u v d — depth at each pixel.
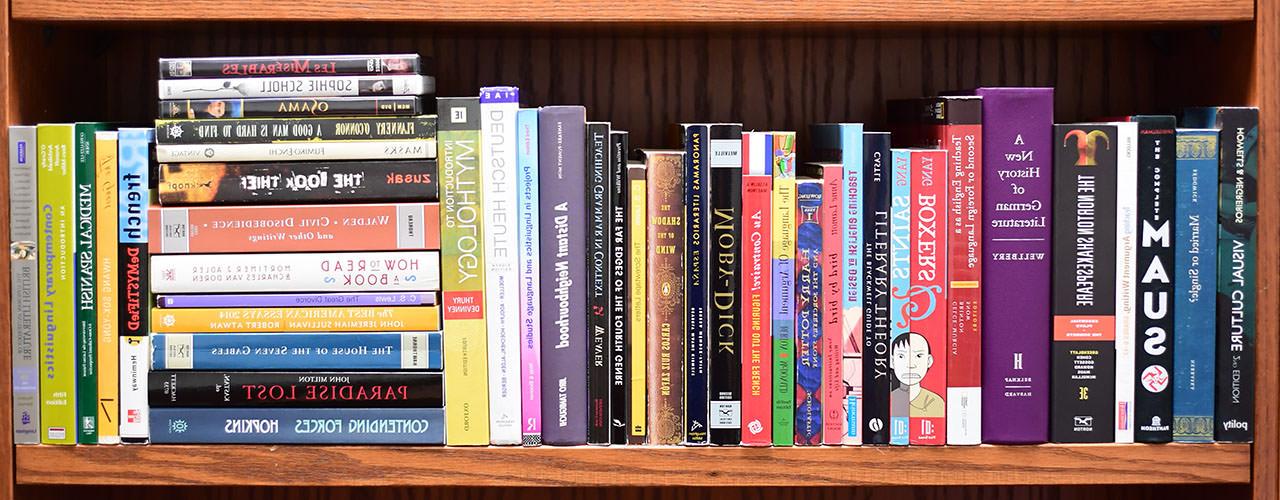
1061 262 0.98
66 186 0.97
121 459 0.99
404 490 1.23
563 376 0.98
